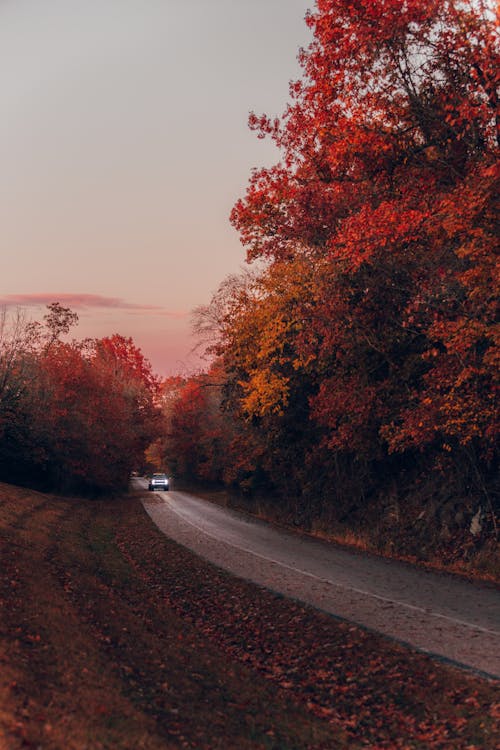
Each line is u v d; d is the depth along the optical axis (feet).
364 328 66.95
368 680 29.32
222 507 140.15
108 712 21.15
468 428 52.31
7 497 98.17
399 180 57.00
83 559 58.70
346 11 52.39
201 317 121.08
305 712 26.45
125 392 201.16
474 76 46.21
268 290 78.89
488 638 33.12
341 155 56.70
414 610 40.09
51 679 22.90
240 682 28.99
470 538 60.18
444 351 62.18
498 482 62.34
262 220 77.46
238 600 46.26
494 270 45.42
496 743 22.02
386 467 83.30
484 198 44.27
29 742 17.06
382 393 67.67
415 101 53.42
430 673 28.78
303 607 42.16
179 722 22.38
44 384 152.35
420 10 48.44
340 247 65.21
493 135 51.06
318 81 56.24
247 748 21.24
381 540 71.15
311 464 94.53
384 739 23.82
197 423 240.32
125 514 121.80
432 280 54.44
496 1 44.39
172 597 49.39
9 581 38.96
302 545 74.54
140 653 30.19
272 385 84.23
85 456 158.71
